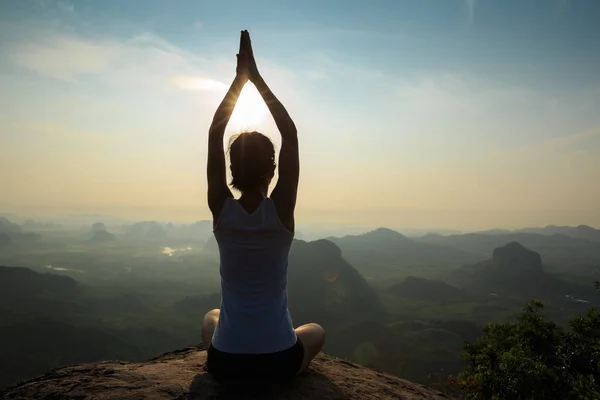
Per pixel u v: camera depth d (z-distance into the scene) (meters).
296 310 158.62
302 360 2.67
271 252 2.40
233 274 2.44
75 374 3.15
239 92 2.66
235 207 2.39
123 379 2.95
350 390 3.12
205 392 2.70
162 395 2.66
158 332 129.00
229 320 2.47
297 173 2.48
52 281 178.88
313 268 190.50
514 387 5.19
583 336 5.79
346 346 113.81
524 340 6.05
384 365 100.50
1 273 169.62
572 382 4.96
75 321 132.00
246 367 2.43
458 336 114.00
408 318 152.50
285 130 2.50
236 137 2.53
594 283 6.47
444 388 6.89
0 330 102.25
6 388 3.00
